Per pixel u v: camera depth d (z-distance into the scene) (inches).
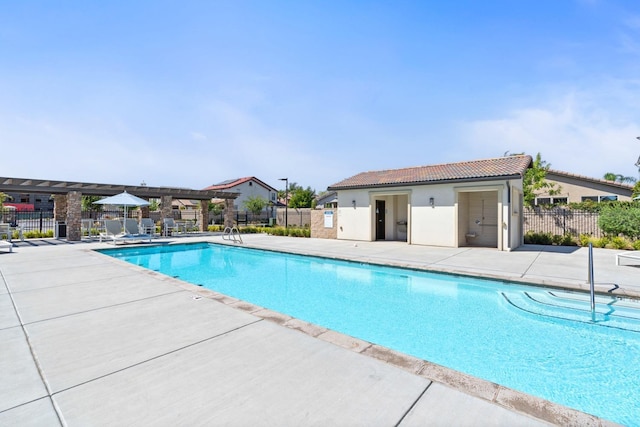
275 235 786.2
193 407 85.6
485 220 537.0
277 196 1996.8
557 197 908.6
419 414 82.0
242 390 94.0
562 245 528.4
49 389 94.6
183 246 575.2
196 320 156.2
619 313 202.4
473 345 168.2
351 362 111.9
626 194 824.3
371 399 89.0
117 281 243.8
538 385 128.8
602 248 482.0
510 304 234.7
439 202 517.3
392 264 346.3
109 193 673.0
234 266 412.8
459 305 237.5
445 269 310.8
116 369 107.0
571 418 79.6
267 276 351.3
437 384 97.0
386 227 647.1
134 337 134.8
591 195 867.4
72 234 587.8
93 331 141.6
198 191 793.6
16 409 84.5
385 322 205.3
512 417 80.4
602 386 127.6
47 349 122.9
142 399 89.4
